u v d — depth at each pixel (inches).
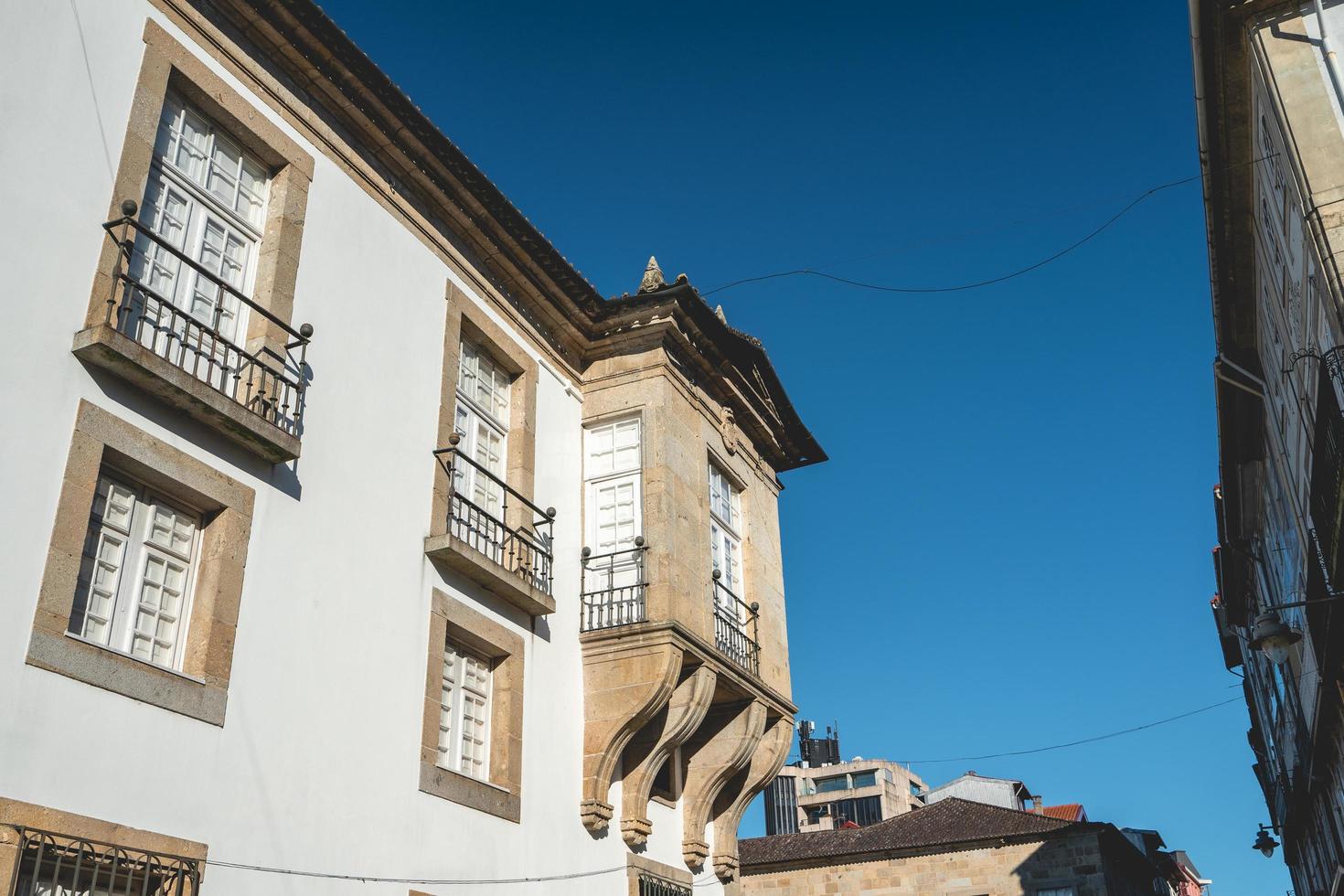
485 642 492.4
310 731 387.9
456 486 510.9
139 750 325.7
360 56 469.7
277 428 392.2
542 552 539.5
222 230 421.4
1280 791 1216.8
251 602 377.4
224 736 354.6
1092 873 1176.2
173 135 407.2
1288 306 556.4
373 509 445.1
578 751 536.4
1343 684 636.1
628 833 550.3
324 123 474.0
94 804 309.4
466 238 547.5
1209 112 531.8
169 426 363.9
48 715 303.7
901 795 2364.7
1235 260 616.7
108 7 381.1
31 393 323.3
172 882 324.5
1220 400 743.7
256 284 426.6
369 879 396.5
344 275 462.9
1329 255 439.8
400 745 427.5
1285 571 804.0
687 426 622.5
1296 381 569.3
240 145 437.4
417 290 505.0
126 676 327.3
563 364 611.2
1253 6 485.7
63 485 324.5
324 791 386.9
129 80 381.4
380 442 458.9
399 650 438.6
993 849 1232.2
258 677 372.8
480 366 553.9
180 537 370.0
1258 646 476.4
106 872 309.9
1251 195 569.6
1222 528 985.5
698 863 608.7
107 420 342.3
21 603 305.4
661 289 614.2
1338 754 770.8
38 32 354.9
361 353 461.1
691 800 617.0
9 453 313.3
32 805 293.4
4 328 321.1
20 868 289.1
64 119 355.3
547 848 496.4
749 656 633.6
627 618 559.5
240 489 384.2
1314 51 475.2
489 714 498.0
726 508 676.7
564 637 551.2
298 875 368.2
